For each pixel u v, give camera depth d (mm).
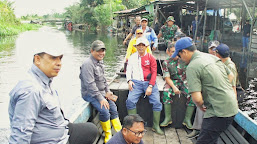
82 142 2570
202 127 2562
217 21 14867
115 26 42406
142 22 5664
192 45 2520
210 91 2395
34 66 1920
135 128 2084
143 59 3645
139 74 3660
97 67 3297
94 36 32438
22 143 1742
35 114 1805
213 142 2531
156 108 3641
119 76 4953
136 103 3928
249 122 2898
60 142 2076
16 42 23609
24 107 1748
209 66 2393
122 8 43281
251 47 10828
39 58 1888
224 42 13648
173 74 3682
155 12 11828
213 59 2533
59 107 2115
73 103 6980
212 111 2434
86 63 3193
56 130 2014
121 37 30484
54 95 2094
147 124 4023
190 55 2535
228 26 14969
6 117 5930
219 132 2461
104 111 3299
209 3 13117
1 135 4301
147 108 3982
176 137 3586
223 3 13938
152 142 3436
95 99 3307
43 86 1923
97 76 3314
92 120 3693
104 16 42344
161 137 3586
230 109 2359
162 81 4684
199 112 3402
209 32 15234
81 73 3232
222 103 2355
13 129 1755
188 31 15266
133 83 3676
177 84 3736
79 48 20297
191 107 3676
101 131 3664
